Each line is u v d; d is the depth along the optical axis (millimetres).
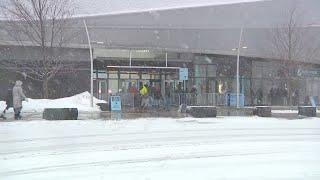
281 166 10992
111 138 15344
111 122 20734
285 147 13789
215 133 16922
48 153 12523
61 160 11555
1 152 12664
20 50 34812
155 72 40281
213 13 43312
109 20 40844
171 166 10875
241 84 44094
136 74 40219
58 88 37719
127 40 41469
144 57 42125
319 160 11758
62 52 33906
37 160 11555
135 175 9945
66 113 22266
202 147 13641
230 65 43969
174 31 42625
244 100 41062
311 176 9992
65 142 14438
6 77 36250
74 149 13180
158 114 26859
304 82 43531
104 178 9656
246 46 43688
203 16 43094
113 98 29734
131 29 41594
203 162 11367
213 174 10078
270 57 43250
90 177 9750
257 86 44188
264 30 43875
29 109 27594
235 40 43781
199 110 24922
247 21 43750
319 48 43781
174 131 17375
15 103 22797
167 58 42688
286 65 42094
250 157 12086
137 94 34094
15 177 9773
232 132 17297
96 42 39906
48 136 15727
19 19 32406
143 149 13219
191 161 11484
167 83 40250
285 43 42969
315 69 44094
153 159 11727
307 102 41625
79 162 11312
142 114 26766
